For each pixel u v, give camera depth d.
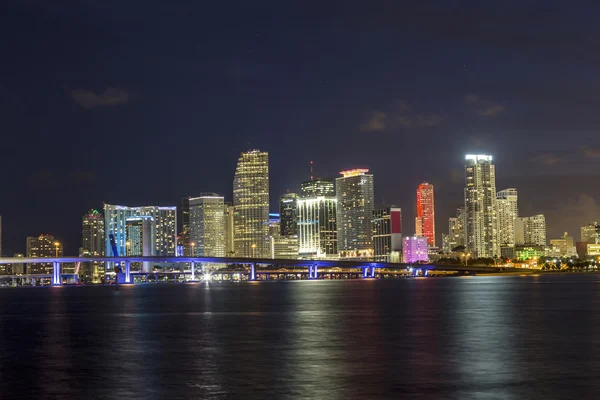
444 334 103.94
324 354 81.94
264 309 179.00
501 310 159.50
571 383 61.38
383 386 60.72
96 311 185.00
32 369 74.12
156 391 60.03
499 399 55.16
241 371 69.81
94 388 62.00
